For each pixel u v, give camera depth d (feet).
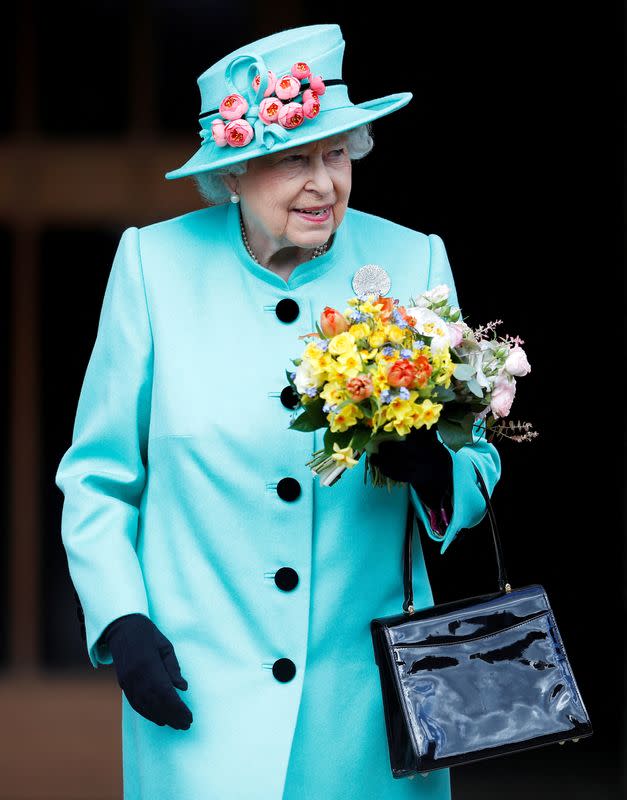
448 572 53.42
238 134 25.02
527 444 54.19
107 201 52.70
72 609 53.83
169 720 24.72
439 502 25.03
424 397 23.68
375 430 23.45
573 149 51.60
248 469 25.82
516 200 51.98
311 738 25.88
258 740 25.41
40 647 53.72
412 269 27.37
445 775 26.99
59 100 52.65
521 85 51.16
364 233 27.63
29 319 53.21
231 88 25.71
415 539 27.25
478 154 51.49
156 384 26.37
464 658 25.03
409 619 25.27
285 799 25.82
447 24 50.49
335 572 25.95
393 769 25.25
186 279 26.89
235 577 25.79
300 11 51.26
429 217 51.80
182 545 26.09
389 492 26.22
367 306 24.00
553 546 54.49
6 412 53.47
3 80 52.54
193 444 25.86
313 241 25.49
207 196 26.91
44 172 52.70
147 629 25.14
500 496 54.39
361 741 26.05
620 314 52.95
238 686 25.67
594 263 52.54
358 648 26.21
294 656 25.70
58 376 53.47
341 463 24.06
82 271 53.21
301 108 24.57
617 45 50.88
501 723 24.81
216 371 26.18
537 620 25.54
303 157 25.14
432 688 24.79
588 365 53.57
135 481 26.78
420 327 24.06
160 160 52.54
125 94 52.54
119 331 26.73
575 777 54.19
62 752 53.36
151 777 26.25
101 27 52.44
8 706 53.52
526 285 52.75
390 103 26.50
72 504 26.50
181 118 52.65
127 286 26.86
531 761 55.67
